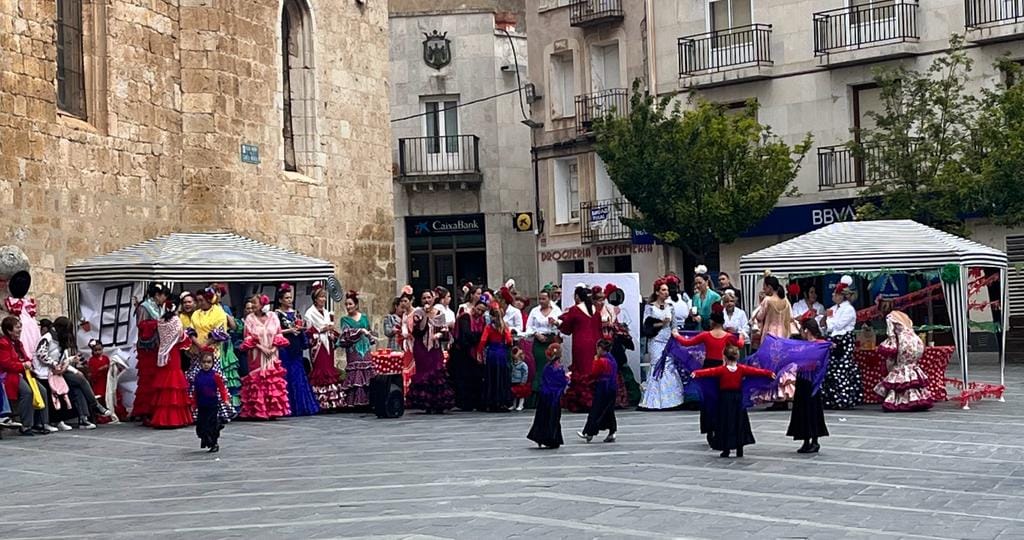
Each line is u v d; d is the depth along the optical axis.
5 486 16.08
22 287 21.41
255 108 28.83
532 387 24.11
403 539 11.88
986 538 11.57
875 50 38.62
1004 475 15.10
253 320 23.00
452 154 51.62
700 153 38.47
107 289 23.03
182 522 13.27
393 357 23.91
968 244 22.66
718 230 38.75
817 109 40.22
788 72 40.78
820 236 23.81
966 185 32.88
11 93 22.39
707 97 42.44
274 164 29.48
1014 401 23.28
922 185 34.88
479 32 51.66
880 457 16.67
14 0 22.52
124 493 15.34
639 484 14.78
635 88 39.50
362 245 33.03
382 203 33.97
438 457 17.56
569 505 13.48
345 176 32.41
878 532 11.91
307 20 31.16
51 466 17.58
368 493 14.64
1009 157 32.28
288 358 23.56
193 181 27.27
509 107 51.84
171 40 27.05
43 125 23.09
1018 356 33.56
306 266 24.47
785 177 38.50
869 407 22.47
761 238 41.41
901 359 21.67
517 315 24.50
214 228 27.45
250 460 17.86
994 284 33.66
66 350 21.78
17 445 19.59
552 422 18.08
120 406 22.77
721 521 12.53
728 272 42.03
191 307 22.36
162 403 21.53
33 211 22.81
